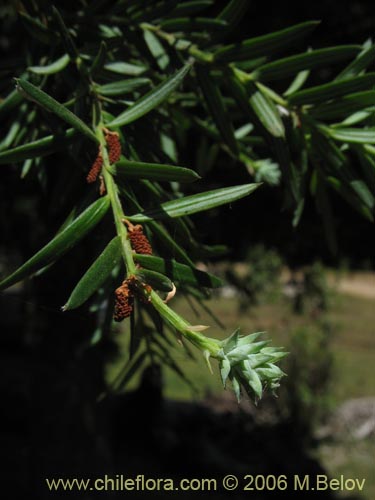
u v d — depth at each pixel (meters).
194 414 0.93
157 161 0.13
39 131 0.13
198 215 0.19
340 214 0.41
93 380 0.54
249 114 0.13
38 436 0.53
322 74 0.30
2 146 0.13
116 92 0.12
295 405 0.95
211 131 0.17
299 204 0.13
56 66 0.12
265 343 0.08
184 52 0.14
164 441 0.85
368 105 0.13
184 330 0.08
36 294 0.38
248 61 0.13
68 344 0.52
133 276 0.08
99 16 0.13
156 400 0.88
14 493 0.67
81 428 0.53
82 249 0.33
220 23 0.13
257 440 0.89
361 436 0.98
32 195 0.38
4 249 0.45
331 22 0.37
